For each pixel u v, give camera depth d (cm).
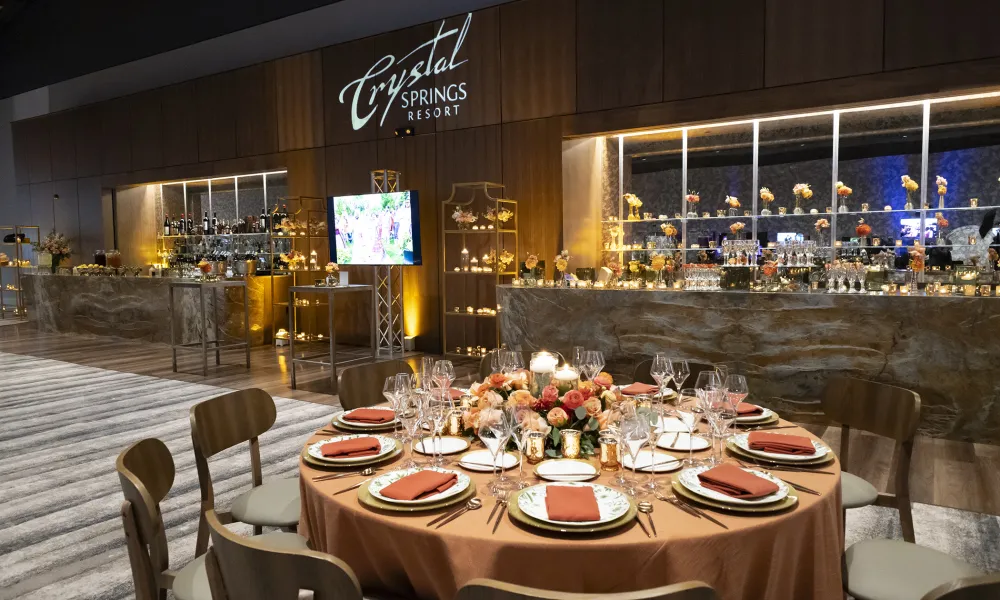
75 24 1239
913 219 611
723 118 636
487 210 773
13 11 1323
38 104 1391
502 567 153
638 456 213
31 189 1293
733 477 179
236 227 1020
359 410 266
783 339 511
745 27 616
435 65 803
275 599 140
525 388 244
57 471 426
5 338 1047
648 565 151
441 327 827
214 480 401
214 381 694
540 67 731
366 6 916
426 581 164
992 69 520
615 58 685
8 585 280
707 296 541
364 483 191
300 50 983
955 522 323
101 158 1168
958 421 459
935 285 486
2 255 1301
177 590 194
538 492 178
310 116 913
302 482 206
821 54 585
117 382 695
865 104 579
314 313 947
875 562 201
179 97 1048
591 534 155
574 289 614
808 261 616
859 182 631
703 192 701
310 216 920
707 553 154
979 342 448
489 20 760
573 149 735
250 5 1011
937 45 539
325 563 133
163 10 1104
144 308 977
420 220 830
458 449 224
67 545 320
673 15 651
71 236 1238
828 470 198
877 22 561
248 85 968
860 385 265
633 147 734
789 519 164
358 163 876
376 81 852
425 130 817
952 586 116
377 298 848
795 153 654
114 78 1242
